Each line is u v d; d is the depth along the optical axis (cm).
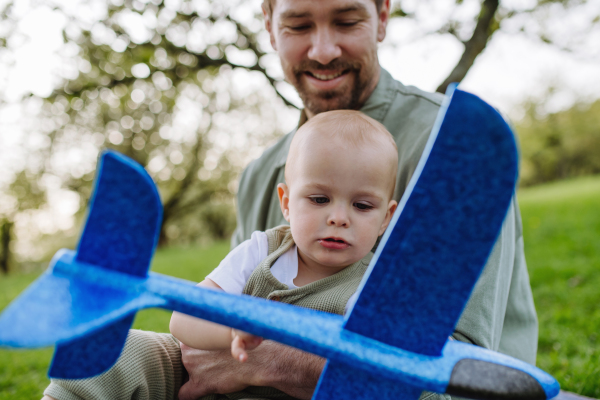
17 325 48
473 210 56
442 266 57
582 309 374
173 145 1559
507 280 118
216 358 106
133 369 100
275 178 160
